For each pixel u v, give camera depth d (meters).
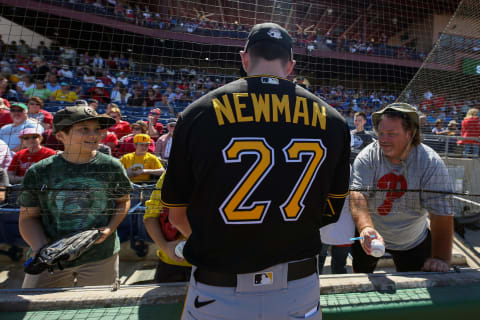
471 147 3.28
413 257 1.64
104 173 1.48
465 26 2.07
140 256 2.76
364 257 1.81
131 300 1.01
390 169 1.52
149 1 5.32
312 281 0.74
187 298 0.75
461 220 2.72
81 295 1.02
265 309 0.67
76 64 6.25
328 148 0.72
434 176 1.42
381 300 1.07
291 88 0.75
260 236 0.66
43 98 5.12
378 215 1.59
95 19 6.85
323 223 0.90
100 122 1.48
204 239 0.69
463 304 1.07
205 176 0.65
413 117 1.41
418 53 8.85
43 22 7.18
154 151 4.12
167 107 5.00
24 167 2.54
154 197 1.47
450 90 2.14
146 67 5.63
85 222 1.43
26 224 1.38
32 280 1.38
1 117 3.36
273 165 0.65
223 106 0.67
